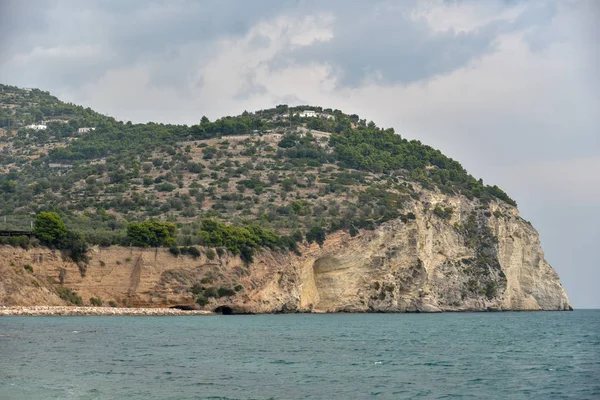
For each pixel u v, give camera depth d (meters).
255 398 49.28
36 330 91.12
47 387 51.69
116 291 131.88
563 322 146.25
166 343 80.44
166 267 136.12
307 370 61.66
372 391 52.31
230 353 72.69
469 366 65.56
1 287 118.81
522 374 60.66
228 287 140.62
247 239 148.62
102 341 80.62
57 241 128.75
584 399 49.75
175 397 49.12
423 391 52.47
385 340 90.81
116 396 49.12
